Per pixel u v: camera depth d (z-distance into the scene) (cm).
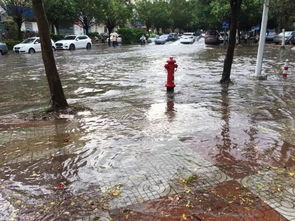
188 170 466
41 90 1170
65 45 3384
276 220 348
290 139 593
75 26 5381
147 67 1784
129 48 3628
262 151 534
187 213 363
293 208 370
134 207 376
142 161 499
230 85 1182
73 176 457
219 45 4088
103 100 962
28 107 909
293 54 2584
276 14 1472
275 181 432
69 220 355
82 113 792
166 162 494
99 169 477
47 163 501
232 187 416
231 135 612
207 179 439
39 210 375
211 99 945
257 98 962
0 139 614
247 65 1841
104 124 696
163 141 583
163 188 416
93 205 382
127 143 577
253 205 376
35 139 609
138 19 7106
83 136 621
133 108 839
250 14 3428
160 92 1060
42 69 1770
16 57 2556
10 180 450
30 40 3089
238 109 820
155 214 362
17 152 548
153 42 5122
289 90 1089
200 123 691
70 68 1792
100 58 2370
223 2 2962
